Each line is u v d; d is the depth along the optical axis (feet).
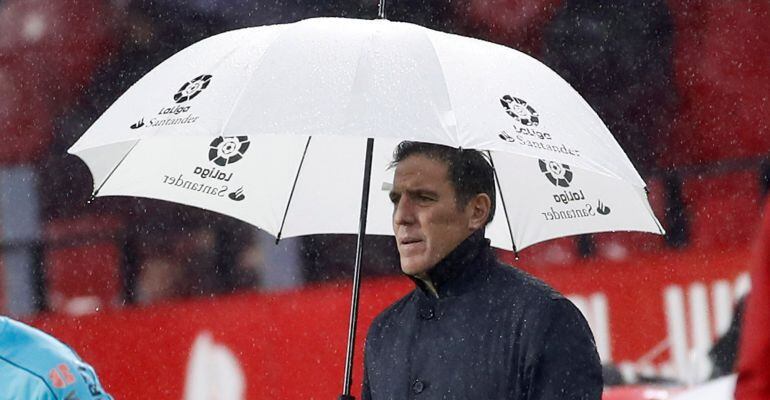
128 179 43.80
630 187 41.98
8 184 108.06
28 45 114.01
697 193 93.91
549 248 88.53
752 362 46.85
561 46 107.24
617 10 105.19
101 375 94.63
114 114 38.60
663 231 42.91
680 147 101.91
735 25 100.89
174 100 37.68
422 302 40.42
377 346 41.37
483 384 38.27
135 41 114.21
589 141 38.50
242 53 38.65
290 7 113.19
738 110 100.22
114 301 98.84
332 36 38.40
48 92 113.09
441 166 39.29
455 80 37.17
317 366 87.66
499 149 35.12
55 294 101.91
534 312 37.88
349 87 36.50
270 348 88.84
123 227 100.27
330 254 93.30
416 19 111.45
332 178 45.39
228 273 96.53
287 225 44.93
